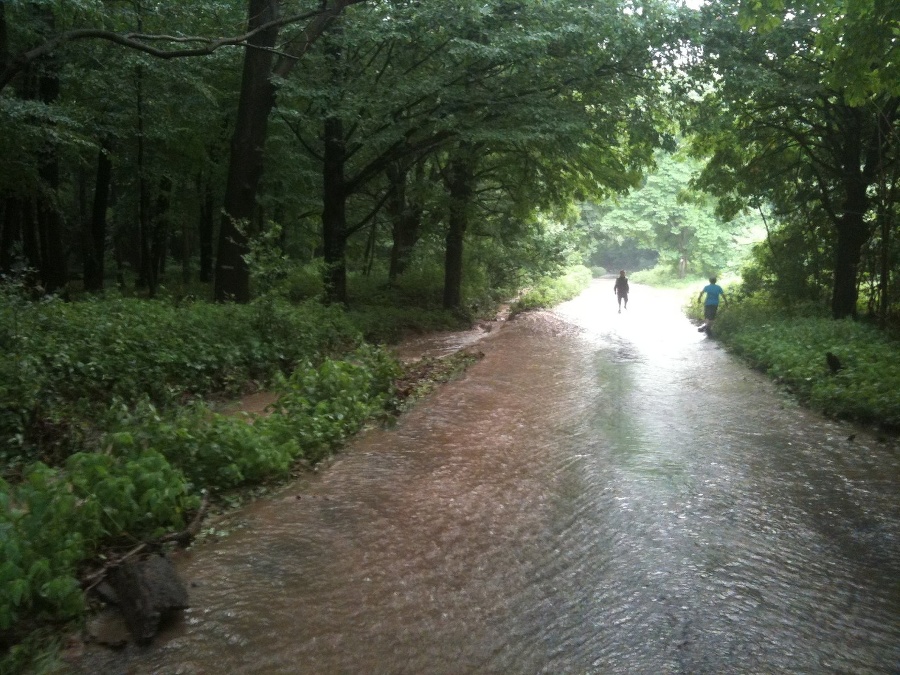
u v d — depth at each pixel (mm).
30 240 18469
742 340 18047
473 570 5797
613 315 28656
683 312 31016
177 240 38125
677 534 6543
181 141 20625
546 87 18609
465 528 6613
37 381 8320
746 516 7000
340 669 4469
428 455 8766
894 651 4746
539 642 4789
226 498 7016
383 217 27047
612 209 63406
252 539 6277
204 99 19219
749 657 4645
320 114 18016
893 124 18844
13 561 4699
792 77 18375
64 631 4711
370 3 17625
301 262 28234
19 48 15367
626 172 23734
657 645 4762
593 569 5832
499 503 7238
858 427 10422
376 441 9305
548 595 5406
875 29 11688
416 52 18625
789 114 20406
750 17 13383
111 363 9859
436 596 5371
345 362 10867
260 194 23125
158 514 6027
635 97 19078
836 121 19719
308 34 15625
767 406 11852
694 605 5285
